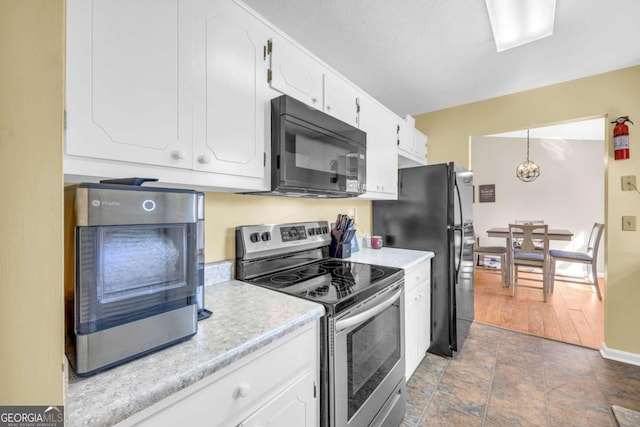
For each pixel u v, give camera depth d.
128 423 0.56
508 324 2.92
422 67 2.17
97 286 0.62
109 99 0.77
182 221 0.77
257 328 0.87
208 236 1.40
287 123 1.25
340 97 1.72
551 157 5.18
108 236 0.64
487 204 5.67
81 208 0.59
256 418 0.82
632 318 2.16
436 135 3.11
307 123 1.35
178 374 0.63
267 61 1.25
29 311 0.38
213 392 0.71
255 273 1.50
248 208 1.60
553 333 2.70
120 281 0.66
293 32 1.74
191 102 0.96
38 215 0.39
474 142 5.76
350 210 2.46
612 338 2.24
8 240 0.36
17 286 0.37
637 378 1.96
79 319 0.60
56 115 0.40
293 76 1.38
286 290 1.27
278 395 0.90
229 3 1.09
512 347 2.43
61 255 0.41
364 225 2.64
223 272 1.41
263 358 0.84
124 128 0.80
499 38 1.78
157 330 0.72
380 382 1.40
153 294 0.72
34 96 0.38
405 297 1.80
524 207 5.39
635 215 2.15
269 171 1.26
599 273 4.77
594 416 1.60
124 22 0.80
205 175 1.02
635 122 2.16
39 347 0.39
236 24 1.12
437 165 2.32
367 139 1.99
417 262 1.96
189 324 0.79
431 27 1.70
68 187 0.63
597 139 4.85
